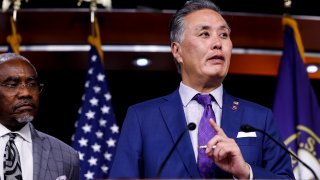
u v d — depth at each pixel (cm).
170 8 536
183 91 310
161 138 290
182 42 315
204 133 290
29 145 349
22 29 524
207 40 305
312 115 474
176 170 278
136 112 305
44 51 534
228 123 296
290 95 480
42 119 564
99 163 465
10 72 346
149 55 539
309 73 562
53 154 352
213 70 299
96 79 487
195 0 326
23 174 335
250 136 292
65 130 566
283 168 290
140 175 288
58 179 338
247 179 265
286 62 490
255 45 545
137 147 290
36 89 354
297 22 525
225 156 261
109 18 517
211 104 303
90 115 477
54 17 515
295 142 466
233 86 574
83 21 520
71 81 571
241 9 539
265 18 518
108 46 536
